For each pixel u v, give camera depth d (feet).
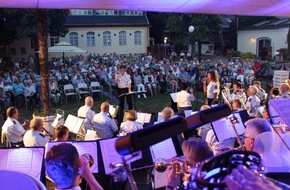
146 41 107.76
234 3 18.62
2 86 39.63
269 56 52.34
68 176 5.86
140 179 12.65
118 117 25.22
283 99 5.77
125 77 31.55
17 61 85.20
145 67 58.54
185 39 98.68
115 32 105.29
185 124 2.90
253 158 2.71
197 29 95.50
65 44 70.69
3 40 81.61
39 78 36.24
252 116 22.74
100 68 56.65
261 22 113.50
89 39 104.17
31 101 38.96
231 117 7.79
